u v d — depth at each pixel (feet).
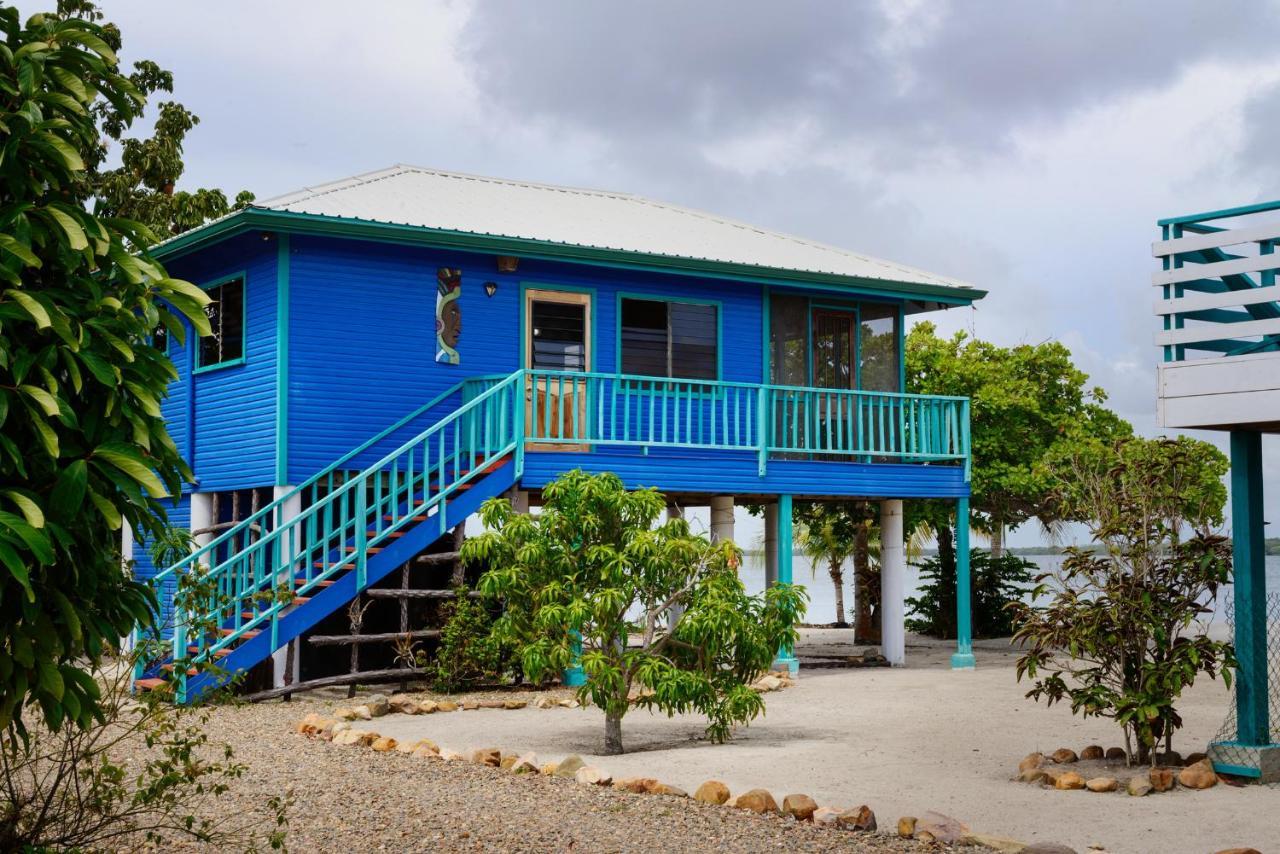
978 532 86.74
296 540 46.24
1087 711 32.01
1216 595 31.68
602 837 24.03
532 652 33.81
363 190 58.85
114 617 19.62
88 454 18.08
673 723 41.47
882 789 29.84
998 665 61.21
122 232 19.93
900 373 66.54
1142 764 32.45
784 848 23.38
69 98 18.43
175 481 19.80
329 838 23.93
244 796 27.76
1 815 22.52
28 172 18.39
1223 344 32.07
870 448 59.06
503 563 35.58
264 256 52.54
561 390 52.19
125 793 22.16
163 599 47.73
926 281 64.34
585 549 35.35
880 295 64.03
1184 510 31.76
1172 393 31.01
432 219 54.39
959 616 59.62
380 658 53.42
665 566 34.19
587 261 55.88
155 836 22.75
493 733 39.01
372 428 52.80
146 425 18.79
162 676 40.96
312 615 45.55
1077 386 87.35
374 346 53.06
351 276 52.80
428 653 52.49
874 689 50.75
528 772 30.91
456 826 24.88
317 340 51.85
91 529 18.35
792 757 34.37
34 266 17.84
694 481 54.75
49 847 21.26
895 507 61.57
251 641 44.34
